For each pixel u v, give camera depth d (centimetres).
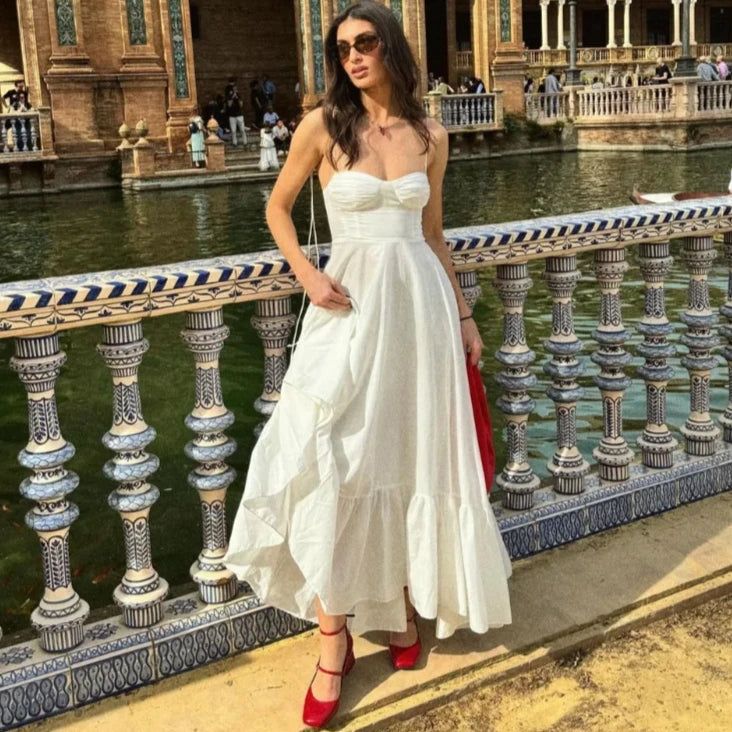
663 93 3647
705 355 453
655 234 417
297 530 297
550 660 348
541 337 1028
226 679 331
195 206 2514
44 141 3095
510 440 405
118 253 1805
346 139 295
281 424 305
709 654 352
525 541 404
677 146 3591
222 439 341
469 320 337
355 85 296
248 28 4331
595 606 369
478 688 334
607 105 3866
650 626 369
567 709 325
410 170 300
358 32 290
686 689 333
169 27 3347
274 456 304
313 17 3650
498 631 355
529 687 336
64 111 3192
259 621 346
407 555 314
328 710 311
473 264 370
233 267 327
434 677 330
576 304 1152
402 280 303
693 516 438
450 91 4028
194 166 3266
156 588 333
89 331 1112
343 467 301
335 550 306
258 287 334
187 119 3403
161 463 712
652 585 382
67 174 3188
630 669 344
